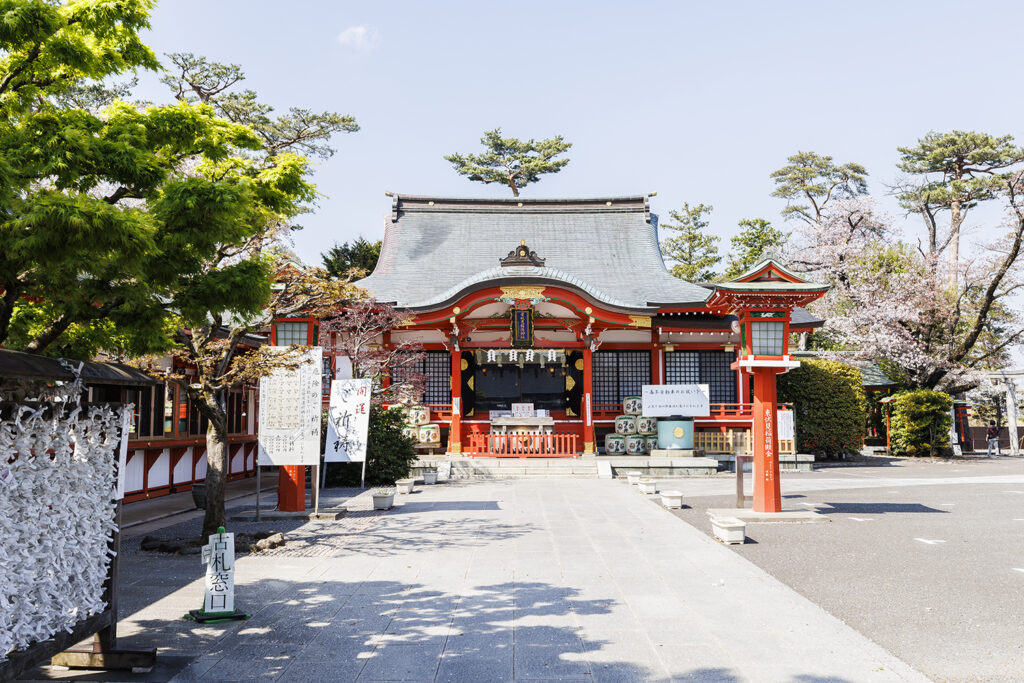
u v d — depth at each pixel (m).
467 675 5.44
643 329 26.78
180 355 10.62
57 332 6.67
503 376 27.27
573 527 12.52
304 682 5.33
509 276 24.19
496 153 51.69
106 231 5.11
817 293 13.30
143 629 6.70
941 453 32.78
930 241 42.31
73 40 6.54
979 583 8.37
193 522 13.59
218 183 6.71
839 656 5.79
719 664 5.62
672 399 24.44
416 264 31.77
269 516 13.51
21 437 4.81
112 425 5.84
